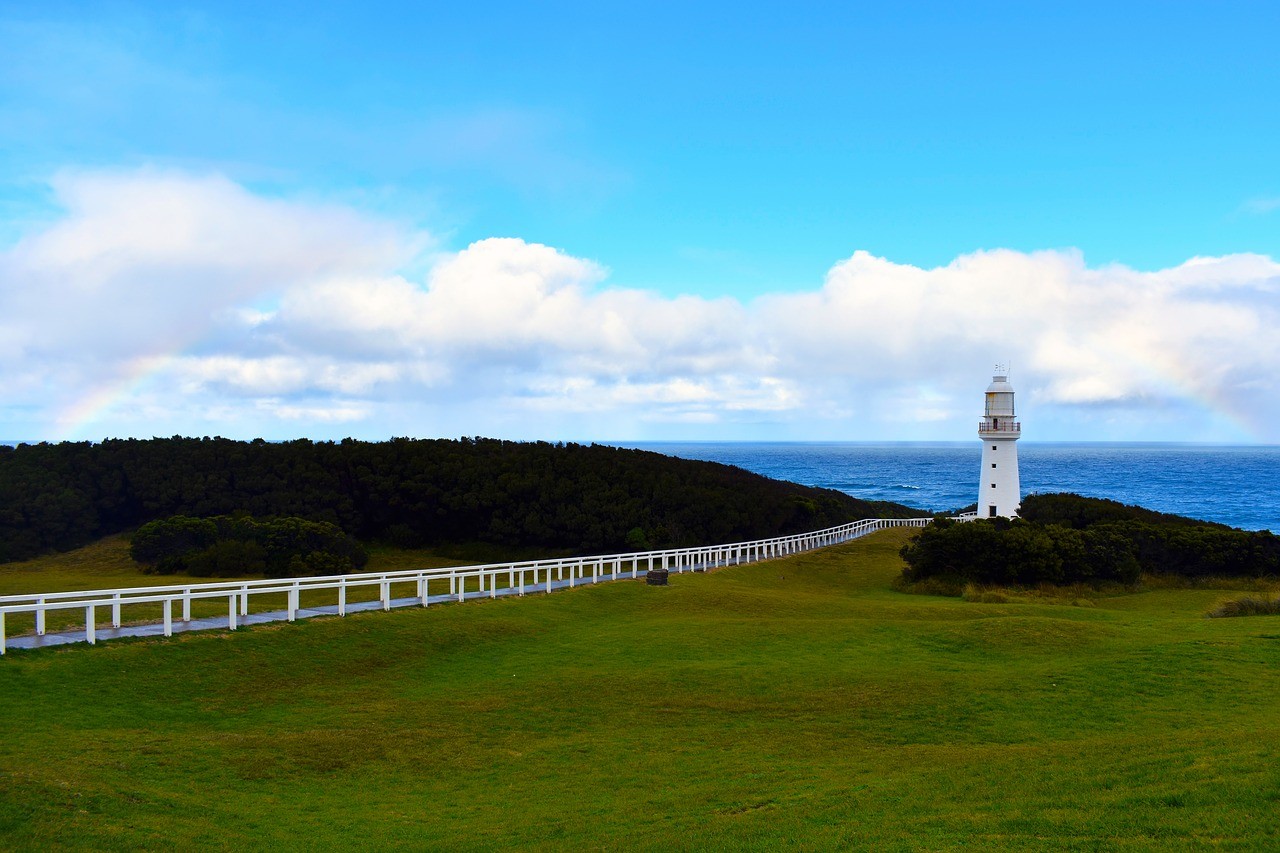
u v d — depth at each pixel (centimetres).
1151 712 1795
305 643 2358
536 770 1570
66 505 5919
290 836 1254
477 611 2969
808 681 2117
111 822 1209
